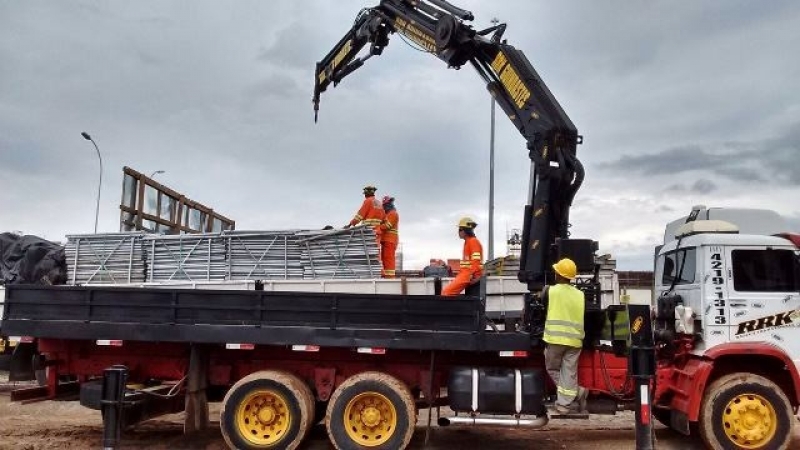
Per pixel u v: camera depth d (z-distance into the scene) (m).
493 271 12.88
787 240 7.95
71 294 8.05
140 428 9.27
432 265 12.00
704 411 7.69
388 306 7.75
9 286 8.14
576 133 8.34
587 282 8.06
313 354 8.22
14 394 8.06
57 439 8.53
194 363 8.07
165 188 11.59
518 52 8.82
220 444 8.27
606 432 9.49
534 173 8.54
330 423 7.55
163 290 7.94
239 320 7.86
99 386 7.66
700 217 8.71
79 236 10.20
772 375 8.00
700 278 7.96
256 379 7.70
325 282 9.66
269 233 9.94
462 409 7.70
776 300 7.84
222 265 9.91
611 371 7.91
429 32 9.67
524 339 7.62
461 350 7.74
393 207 11.43
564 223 8.33
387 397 7.53
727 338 7.79
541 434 9.30
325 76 12.18
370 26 10.89
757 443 7.55
